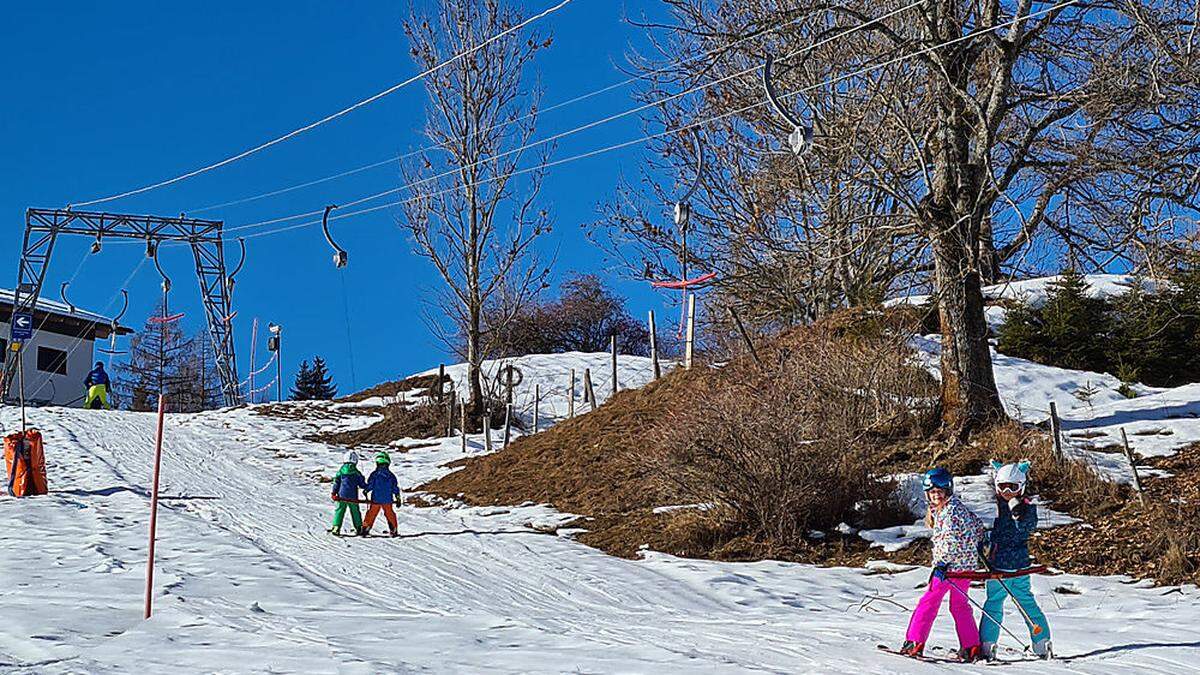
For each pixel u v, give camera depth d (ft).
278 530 61.82
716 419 56.29
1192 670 28.12
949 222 61.82
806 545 53.42
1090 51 59.21
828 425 57.57
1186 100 55.26
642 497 64.69
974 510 54.70
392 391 131.34
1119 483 55.98
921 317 85.87
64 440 99.91
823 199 79.30
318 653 29.14
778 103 44.14
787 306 94.63
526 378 128.06
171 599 39.63
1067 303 92.99
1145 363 88.43
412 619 36.42
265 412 123.34
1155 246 55.72
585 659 28.48
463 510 71.05
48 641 31.01
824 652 30.53
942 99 63.05
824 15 68.49
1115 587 43.16
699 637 33.35
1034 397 80.94
